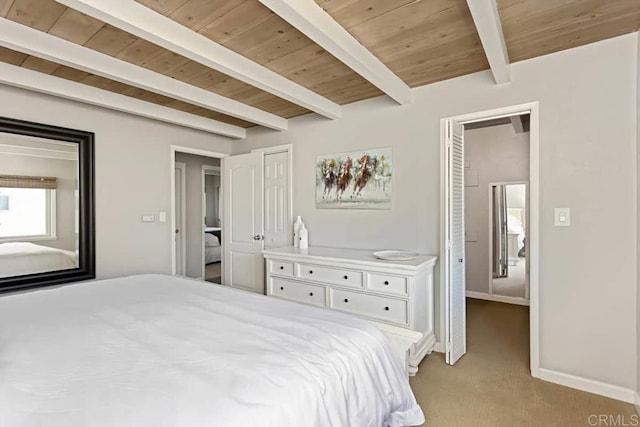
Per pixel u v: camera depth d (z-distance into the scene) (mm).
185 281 2436
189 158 5480
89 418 865
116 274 3420
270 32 2109
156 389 992
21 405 917
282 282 3357
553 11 1904
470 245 5004
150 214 3703
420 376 2520
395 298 2619
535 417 2012
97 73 2389
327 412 1097
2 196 2797
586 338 2305
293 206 3980
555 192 2402
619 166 2189
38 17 1913
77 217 3166
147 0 1769
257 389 1008
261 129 4305
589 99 2283
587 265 2297
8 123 2754
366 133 3379
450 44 2275
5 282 2799
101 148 3318
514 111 2578
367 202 3373
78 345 1309
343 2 1801
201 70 2664
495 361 2770
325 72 2729
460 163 2914
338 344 1368
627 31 2127
